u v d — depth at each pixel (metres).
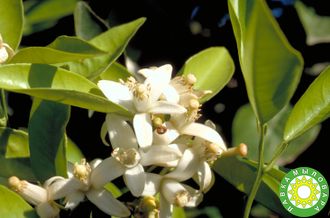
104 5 0.64
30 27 0.62
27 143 0.48
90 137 0.54
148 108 0.44
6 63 0.46
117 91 0.45
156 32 0.64
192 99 0.45
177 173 0.44
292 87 0.40
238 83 0.63
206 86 0.51
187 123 0.44
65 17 0.63
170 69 0.46
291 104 0.60
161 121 0.45
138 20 0.51
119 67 0.50
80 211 0.44
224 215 0.57
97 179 0.43
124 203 0.44
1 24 0.49
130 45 0.64
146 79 0.45
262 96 0.41
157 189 0.44
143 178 0.43
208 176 0.44
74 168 0.43
